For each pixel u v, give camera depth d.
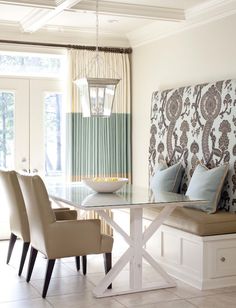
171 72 6.41
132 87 7.20
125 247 6.32
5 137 6.79
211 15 5.69
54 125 7.01
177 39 6.29
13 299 4.54
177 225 5.09
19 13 6.08
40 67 6.93
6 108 6.79
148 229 4.76
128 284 4.88
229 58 5.51
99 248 4.68
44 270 5.37
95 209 4.29
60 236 4.55
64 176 7.05
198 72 5.96
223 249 4.86
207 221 4.83
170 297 4.60
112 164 7.12
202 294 4.67
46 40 6.74
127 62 7.16
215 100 5.55
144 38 6.87
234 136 5.31
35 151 6.91
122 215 6.46
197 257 4.84
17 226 5.26
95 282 4.98
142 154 6.99
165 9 5.87
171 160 6.23
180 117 6.07
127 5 5.73
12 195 5.20
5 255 5.97
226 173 5.30
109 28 6.80
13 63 6.80
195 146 5.84
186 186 5.96
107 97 4.79
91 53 6.94
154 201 4.57
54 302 4.47
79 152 6.94
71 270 5.36
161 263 5.38
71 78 6.85
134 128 7.18
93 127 7.00
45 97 6.96
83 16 6.22
